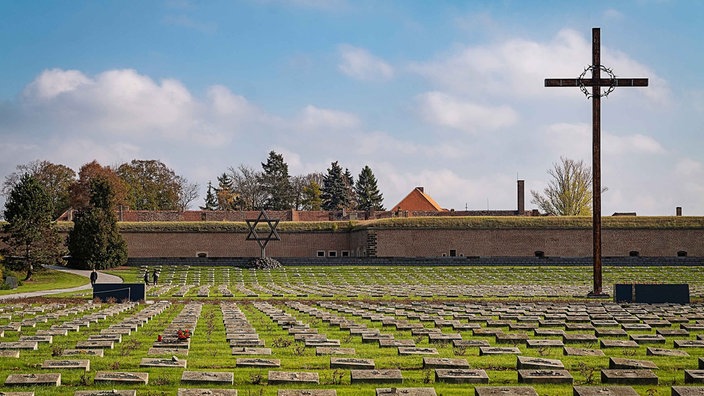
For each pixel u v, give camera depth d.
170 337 23.88
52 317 31.20
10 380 16.66
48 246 67.75
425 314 33.22
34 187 68.38
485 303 39.97
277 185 137.62
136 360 19.94
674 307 36.59
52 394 15.80
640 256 82.25
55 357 20.39
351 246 89.25
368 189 151.88
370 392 16.20
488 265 75.31
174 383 16.94
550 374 17.22
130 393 15.19
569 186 111.31
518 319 29.84
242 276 67.94
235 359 20.16
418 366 19.39
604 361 20.02
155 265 76.94
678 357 20.48
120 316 32.38
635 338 23.59
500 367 19.30
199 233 87.25
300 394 15.16
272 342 23.62
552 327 27.86
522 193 106.06
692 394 14.84
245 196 136.88
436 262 76.62
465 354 21.38
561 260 77.00
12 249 66.38
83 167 112.12
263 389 16.48
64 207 113.12
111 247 75.12
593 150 44.66
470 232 83.19
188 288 54.16
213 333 25.84
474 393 15.39
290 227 88.38
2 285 56.28
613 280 63.69
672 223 82.81
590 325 27.88
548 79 44.28
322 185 152.50
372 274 68.69
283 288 54.34
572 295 46.84
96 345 21.88
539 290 51.00
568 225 82.94
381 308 36.31
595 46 44.19
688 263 75.75
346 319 31.05
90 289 55.16
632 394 14.63
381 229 82.81
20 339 23.16
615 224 82.94
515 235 83.12
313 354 21.31
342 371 18.42
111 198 77.75
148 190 122.56
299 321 30.23
